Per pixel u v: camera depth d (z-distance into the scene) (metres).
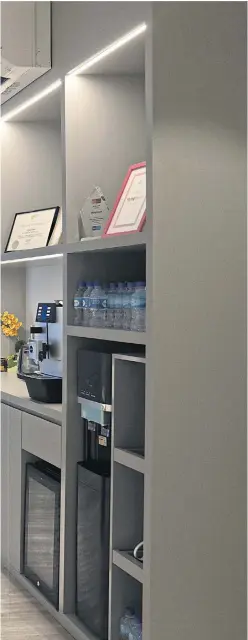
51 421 3.52
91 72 3.37
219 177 2.70
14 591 3.39
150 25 2.62
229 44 2.70
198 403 2.69
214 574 2.73
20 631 3.25
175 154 2.65
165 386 2.65
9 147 4.14
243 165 2.73
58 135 4.22
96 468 3.22
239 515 2.75
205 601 2.72
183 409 2.67
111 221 3.13
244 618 2.77
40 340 3.72
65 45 3.37
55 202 4.22
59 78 3.43
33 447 3.57
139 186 3.06
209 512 2.71
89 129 3.42
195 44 2.66
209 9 2.68
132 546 2.99
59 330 3.63
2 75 3.61
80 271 3.40
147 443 2.66
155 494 2.65
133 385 2.99
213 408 2.71
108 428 3.08
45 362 3.71
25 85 3.78
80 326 3.29
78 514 3.30
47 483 3.50
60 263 3.95
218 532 2.72
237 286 2.73
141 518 3.01
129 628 2.92
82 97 3.41
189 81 2.66
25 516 3.48
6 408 3.60
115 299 3.06
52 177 4.22
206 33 2.68
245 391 2.74
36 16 3.49
